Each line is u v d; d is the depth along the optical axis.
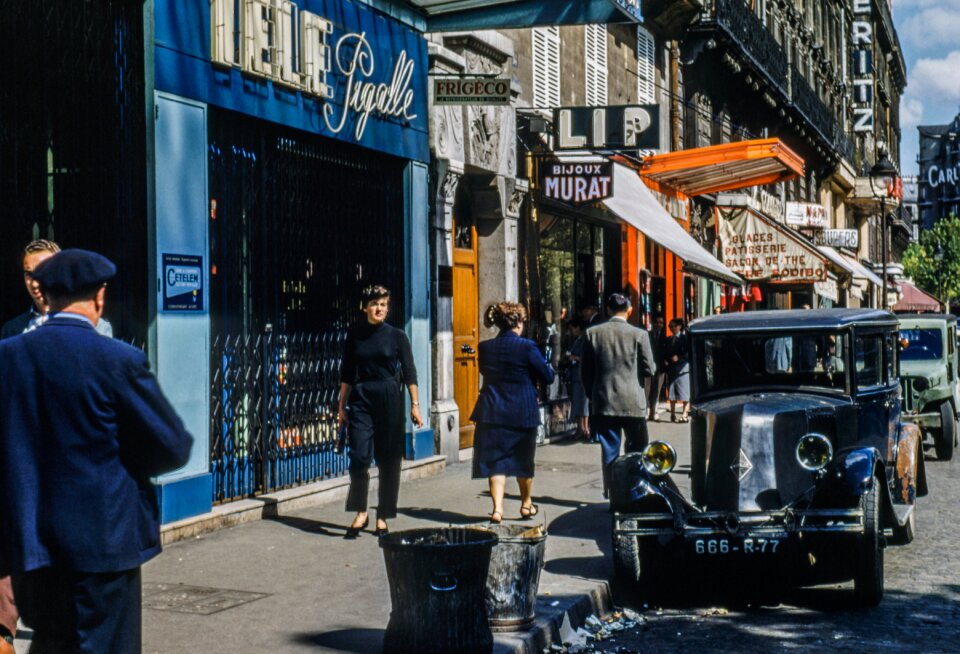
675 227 19.64
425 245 12.94
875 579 7.16
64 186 7.91
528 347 9.40
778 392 8.23
